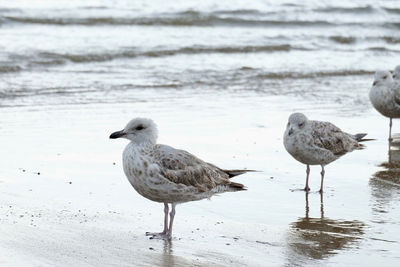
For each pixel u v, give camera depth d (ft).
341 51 104.83
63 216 35.27
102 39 98.27
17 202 37.17
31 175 42.78
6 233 32.01
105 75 78.89
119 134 32.19
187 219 36.01
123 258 29.76
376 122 62.75
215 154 49.57
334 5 142.10
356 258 30.81
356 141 45.55
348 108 68.08
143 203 38.47
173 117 61.05
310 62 94.12
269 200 40.22
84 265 28.68
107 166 45.88
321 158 42.11
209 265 29.32
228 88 75.97
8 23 104.68
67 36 98.89
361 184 44.01
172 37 103.96
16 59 81.82
